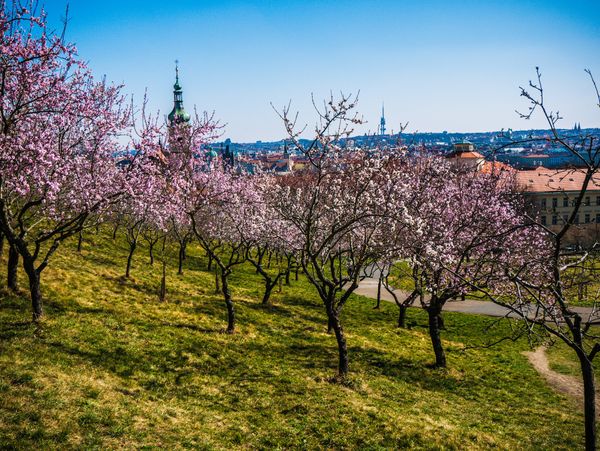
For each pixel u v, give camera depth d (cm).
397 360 2997
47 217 2378
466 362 3206
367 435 1806
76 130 2606
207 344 2611
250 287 4897
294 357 2706
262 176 5600
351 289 2477
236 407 1934
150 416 1666
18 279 2809
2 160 2002
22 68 2006
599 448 1948
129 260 3806
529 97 1206
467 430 2014
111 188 2438
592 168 1231
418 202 2945
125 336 2419
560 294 1281
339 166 2623
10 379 1645
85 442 1395
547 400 2645
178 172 2820
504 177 3931
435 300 2989
